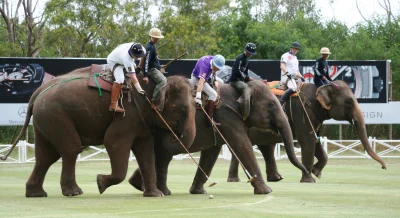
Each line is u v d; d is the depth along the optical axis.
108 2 87.69
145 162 30.42
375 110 64.88
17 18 97.00
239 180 41.75
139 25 88.44
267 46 87.12
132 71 29.38
